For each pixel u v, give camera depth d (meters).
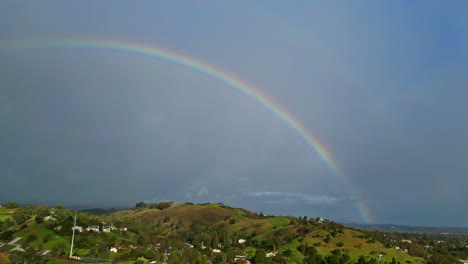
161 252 163.88
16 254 101.31
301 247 175.25
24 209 199.50
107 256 131.62
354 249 178.62
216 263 153.88
